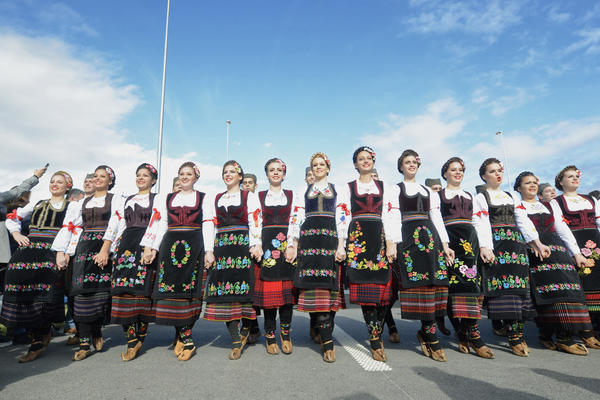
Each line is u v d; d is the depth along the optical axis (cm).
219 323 491
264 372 252
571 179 364
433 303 287
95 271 313
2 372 257
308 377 239
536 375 238
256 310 339
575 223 354
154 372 254
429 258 289
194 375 246
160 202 320
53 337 404
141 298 306
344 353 310
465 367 260
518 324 307
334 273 303
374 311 288
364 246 299
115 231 320
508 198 330
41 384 228
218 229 330
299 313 589
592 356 293
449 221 320
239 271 310
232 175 334
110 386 223
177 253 305
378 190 314
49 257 322
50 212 333
